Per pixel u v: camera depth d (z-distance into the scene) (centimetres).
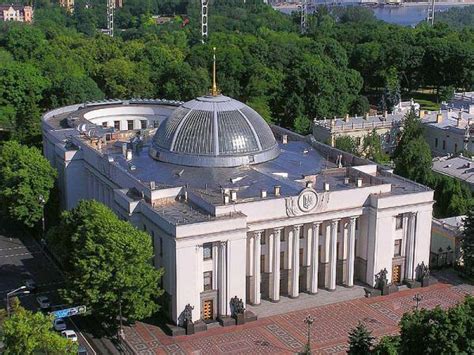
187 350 14775
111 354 14600
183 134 18300
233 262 15662
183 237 15025
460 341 11000
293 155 19750
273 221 16150
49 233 16562
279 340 15238
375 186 17225
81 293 14550
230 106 18675
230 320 15762
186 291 15362
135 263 14638
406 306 16812
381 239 17250
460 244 18988
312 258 16925
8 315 13625
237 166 18075
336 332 15575
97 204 15888
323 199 16600
